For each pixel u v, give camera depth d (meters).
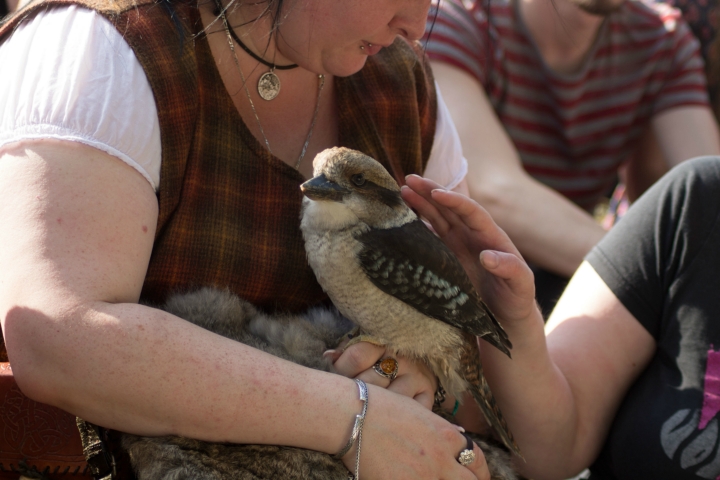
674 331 2.35
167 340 1.53
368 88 2.19
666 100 3.91
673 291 2.36
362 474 1.71
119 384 1.50
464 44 3.56
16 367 1.53
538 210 3.34
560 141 3.89
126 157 1.61
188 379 1.53
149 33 1.73
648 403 2.32
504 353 2.12
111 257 1.56
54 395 1.54
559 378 2.36
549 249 3.33
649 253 2.44
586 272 2.62
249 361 1.61
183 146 1.76
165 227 1.79
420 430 1.75
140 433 1.62
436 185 2.07
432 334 2.01
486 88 3.74
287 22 1.81
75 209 1.53
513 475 2.14
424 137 2.35
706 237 2.31
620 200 4.85
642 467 2.26
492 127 3.52
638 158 4.18
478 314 2.04
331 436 1.67
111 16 1.70
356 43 1.84
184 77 1.76
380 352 2.02
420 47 2.46
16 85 1.63
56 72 1.61
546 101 3.77
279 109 2.08
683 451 2.17
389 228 2.00
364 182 1.98
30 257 1.51
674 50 3.85
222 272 1.90
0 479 1.79
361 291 1.98
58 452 1.75
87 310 1.50
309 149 2.15
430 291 1.98
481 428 2.38
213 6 1.91
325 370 1.89
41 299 1.50
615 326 2.47
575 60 3.67
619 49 3.76
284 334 1.90
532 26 3.61
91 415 1.58
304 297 2.13
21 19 1.78
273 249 1.96
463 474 1.81
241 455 1.65
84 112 1.58
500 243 2.10
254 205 1.92
